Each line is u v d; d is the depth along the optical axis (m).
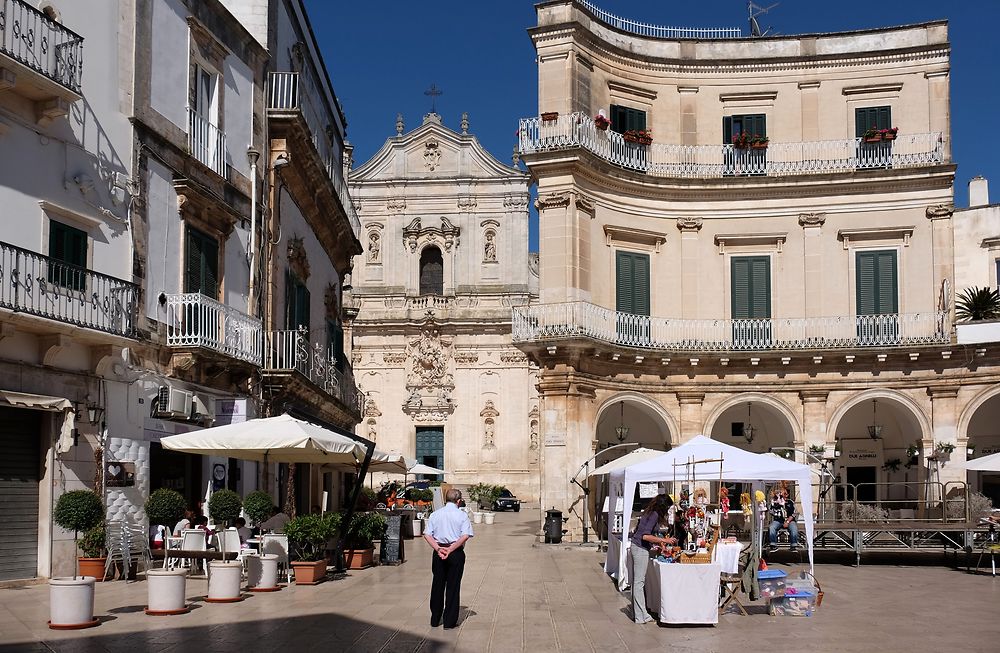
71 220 18.25
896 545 25.73
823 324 32.03
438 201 64.88
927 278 31.62
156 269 20.92
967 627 13.98
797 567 23.33
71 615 12.91
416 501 45.06
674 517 19.89
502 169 64.62
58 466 17.72
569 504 30.30
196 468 22.67
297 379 26.34
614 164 31.97
